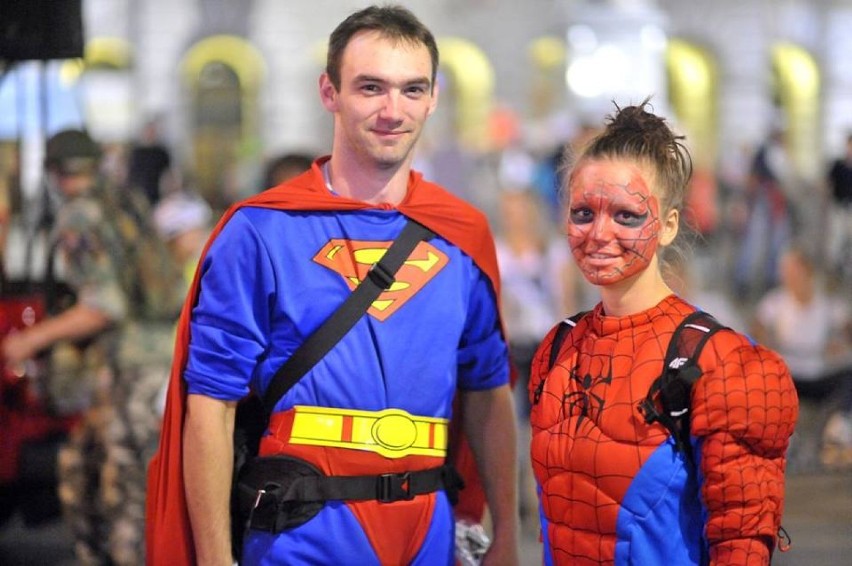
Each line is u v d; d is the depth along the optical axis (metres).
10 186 7.36
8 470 6.82
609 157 3.45
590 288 11.36
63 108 7.59
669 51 32.91
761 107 32.84
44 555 7.99
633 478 3.32
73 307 6.91
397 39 3.86
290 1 30.84
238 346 3.84
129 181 14.06
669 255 3.67
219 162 30.47
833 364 9.55
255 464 3.89
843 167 17.84
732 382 3.28
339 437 3.83
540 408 3.55
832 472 8.84
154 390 6.34
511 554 4.24
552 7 30.36
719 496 3.28
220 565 3.87
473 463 4.36
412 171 4.10
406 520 3.88
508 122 23.64
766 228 18.45
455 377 4.00
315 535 3.81
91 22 30.39
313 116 30.94
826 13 33.50
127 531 6.34
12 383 6.78
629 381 3.37
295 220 3.89
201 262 3.92
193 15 30.58
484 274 4.05
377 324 3.86
